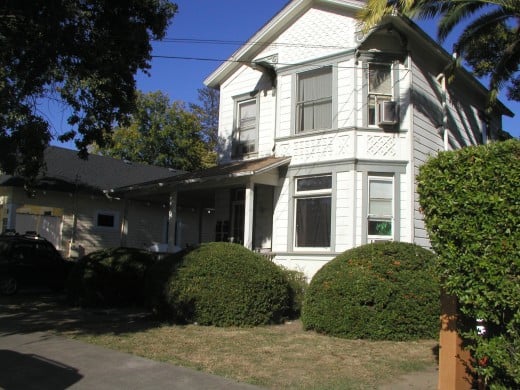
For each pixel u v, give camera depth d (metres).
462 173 5.40
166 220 25.77
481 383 5.79
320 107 14.80
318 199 14.44
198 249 11.64
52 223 22.47
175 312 11.09
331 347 8.76
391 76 14.23
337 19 14.77
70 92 12.78
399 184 13.73
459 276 5.27
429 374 7.09
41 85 12.69
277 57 15.88
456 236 5.32
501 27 18.31
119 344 8.93
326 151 14.31
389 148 13.84
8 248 16.77
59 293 17.33
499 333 5.23
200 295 10.85
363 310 9.50
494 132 20.62
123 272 13.75
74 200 22.38
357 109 14.02
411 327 9.44
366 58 14.20
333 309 9.73
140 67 14.00
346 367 7.45
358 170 13.77
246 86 17.00
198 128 39.75
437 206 5.55
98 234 23.05
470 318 5.96
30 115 12.86
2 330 10.30
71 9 11.14
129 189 17.55
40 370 7.26
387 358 7.98
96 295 13.61
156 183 16.39
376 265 9.88
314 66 14.98
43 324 11.00
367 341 9.32
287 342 9.17
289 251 14.60
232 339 9.39
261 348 8.66
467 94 17.91
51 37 11.39
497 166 5.13
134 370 7.25
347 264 10.19
